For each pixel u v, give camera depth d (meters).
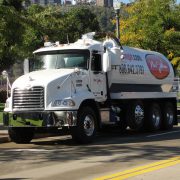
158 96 22.05
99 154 14.02
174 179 9.88
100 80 18.73
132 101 20.62
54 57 18.38
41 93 16.61
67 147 16.12
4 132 19.53
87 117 17.12
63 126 16.47
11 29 20.34
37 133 19.09
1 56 24.55
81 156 13.69
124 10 36.12
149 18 34.38
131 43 33.78
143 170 11.02
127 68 20.48
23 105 16.84
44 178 10.40
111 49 19.31
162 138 18.47
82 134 16.81
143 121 21.17
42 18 32.34
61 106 16.53
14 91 17.05
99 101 18.66
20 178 10.46
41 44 27.92
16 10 22.25
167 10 34.56
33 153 14.64
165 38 33.59
